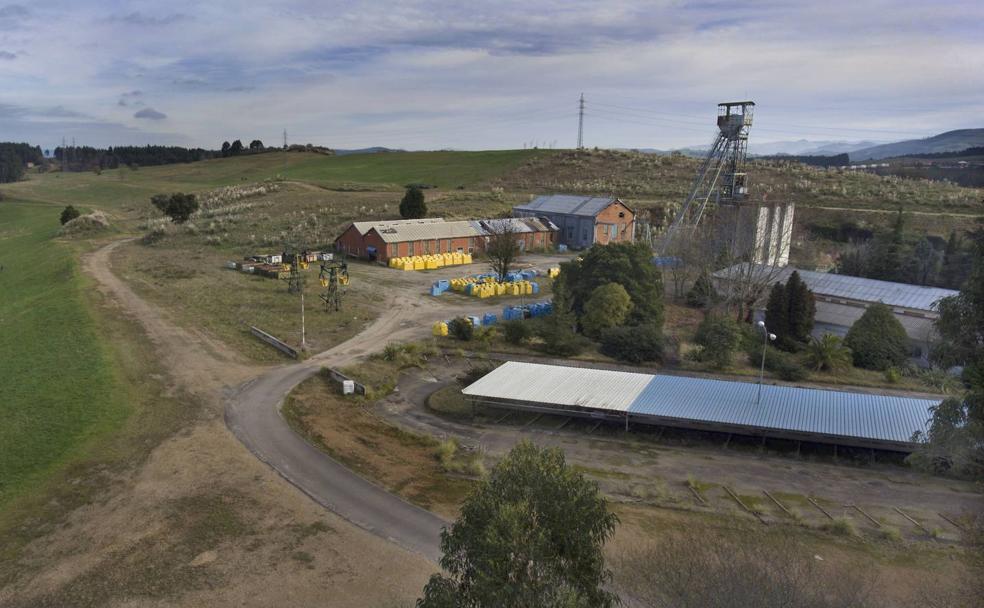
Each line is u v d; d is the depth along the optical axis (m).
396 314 60.75
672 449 35.78
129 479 28.59
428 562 23.73
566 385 40.59
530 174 162.12
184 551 23.64
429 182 162.75
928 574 23.89
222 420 35.44
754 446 36.25
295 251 78.50
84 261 80.12
